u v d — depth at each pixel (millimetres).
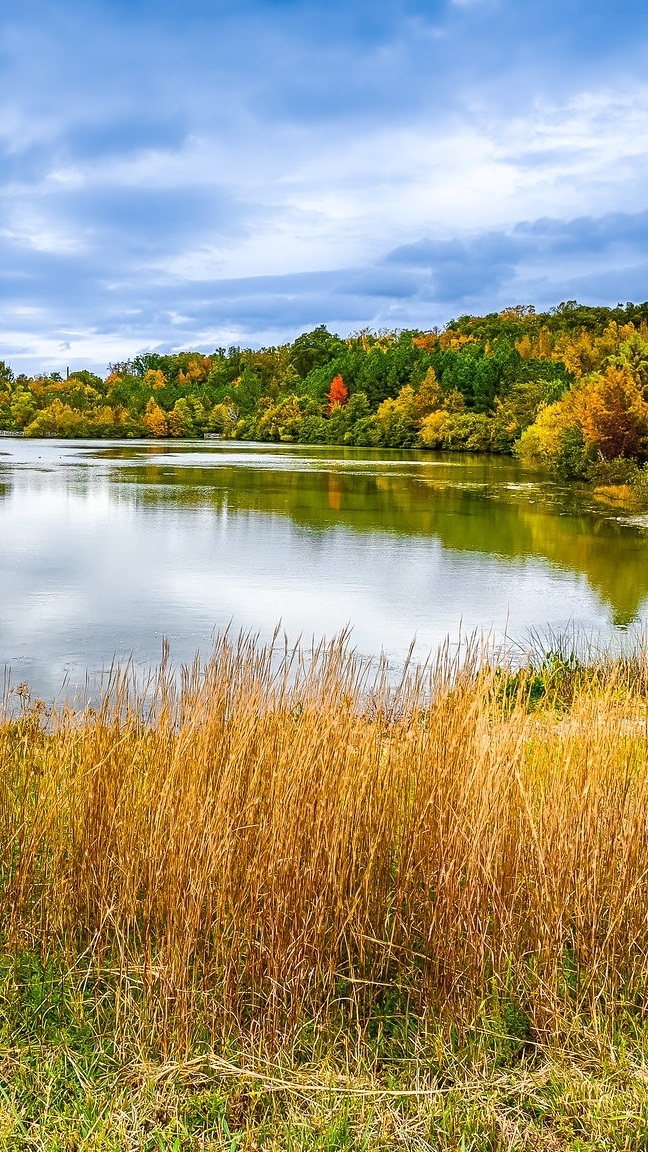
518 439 53438
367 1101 2357
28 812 3234
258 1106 2373
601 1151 2232
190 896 2686
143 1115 2287
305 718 3006
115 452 55250
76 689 8023
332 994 2695
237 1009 2646
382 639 10469
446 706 3205
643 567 15867
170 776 2936
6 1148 2176
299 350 104750
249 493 28500
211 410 87188
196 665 3451
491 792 2824
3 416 89312
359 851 2865
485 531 20359
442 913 2756
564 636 10516
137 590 13047
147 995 2635
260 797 2826
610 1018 2709
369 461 47500
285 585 13680
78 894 3006
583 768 3104
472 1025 2578
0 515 21891
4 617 11141
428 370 70625
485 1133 2275
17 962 2844
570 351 65562
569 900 2871
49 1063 2447
